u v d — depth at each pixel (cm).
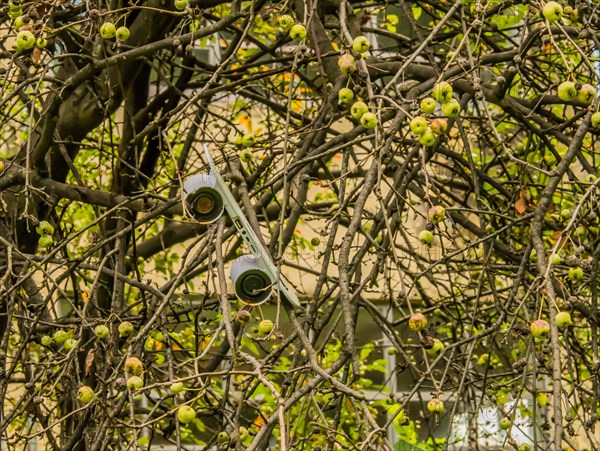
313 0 376
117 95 547
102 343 375
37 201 520
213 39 705
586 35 379
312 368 285
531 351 320
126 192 568
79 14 516
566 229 302
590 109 336
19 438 341
